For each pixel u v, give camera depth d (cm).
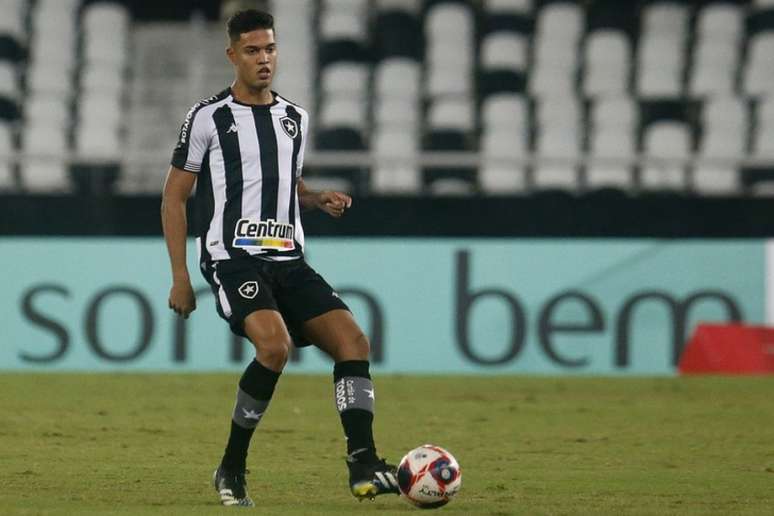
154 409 3575
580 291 4984
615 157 5003
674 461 2691
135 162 5222
